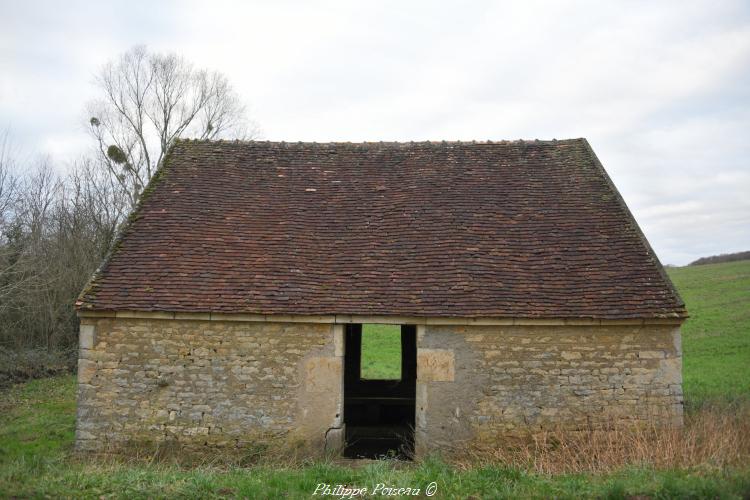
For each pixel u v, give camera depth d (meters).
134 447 9.64
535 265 10.46
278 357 9.80
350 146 13.73
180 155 13.12
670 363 9.57
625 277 10.12
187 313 9.66
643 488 6.74
